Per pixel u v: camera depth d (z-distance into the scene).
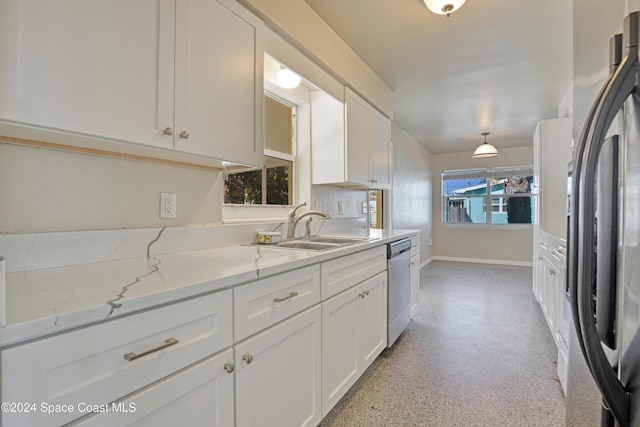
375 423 1.61
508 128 4.79
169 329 0.86
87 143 1.09
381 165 3.10
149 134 1.12
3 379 0.59
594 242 0.64
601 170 0.64
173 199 1.52
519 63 2.73
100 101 0.99
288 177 2.56
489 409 1.72
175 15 1.20
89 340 0.70
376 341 2.14
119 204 1.32
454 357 2.32
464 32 2.29
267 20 1.73
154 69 1.13
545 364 2.21
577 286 0.66
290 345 1.30
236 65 1.45
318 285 1.49
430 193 6.72
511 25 2.20
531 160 6.04
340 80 2.45
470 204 6.63
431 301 3.71
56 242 1.13
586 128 0.64
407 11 2.08
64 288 0.85
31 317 0.63
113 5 1.02
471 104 3.73
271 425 1.20
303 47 2.00
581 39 0.87
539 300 3.32
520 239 6.16
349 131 2.54
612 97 0.58
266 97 2.37
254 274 1.10
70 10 0.92
